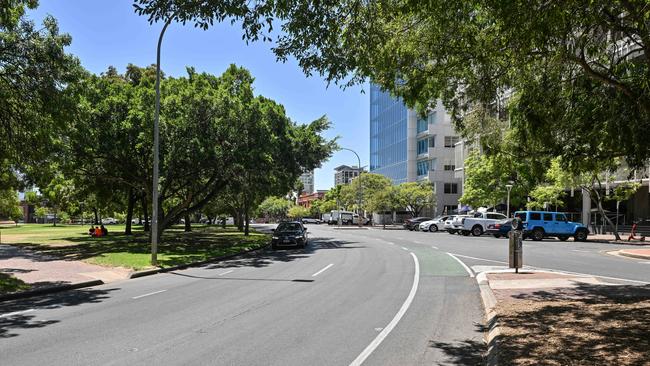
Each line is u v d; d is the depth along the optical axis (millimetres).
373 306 10570
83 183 33875
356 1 7898
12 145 16016
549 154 10766
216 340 7645
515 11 7215
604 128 9070
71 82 15922
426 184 66438
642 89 8070
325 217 104312
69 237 39188
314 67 8492
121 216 87938
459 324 8852
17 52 14328
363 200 70250
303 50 8359
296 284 14000
